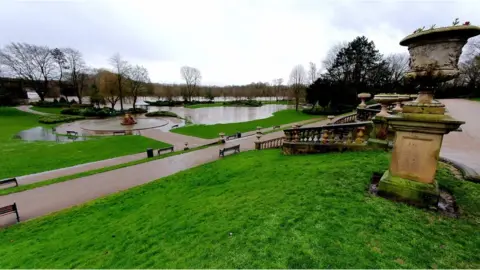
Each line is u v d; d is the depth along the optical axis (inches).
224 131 970.7
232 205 184.2
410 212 132.4
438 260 96.3
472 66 1316.4
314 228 125.3
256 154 430.0
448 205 139.3
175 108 2345.0
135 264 139.4
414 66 129.2
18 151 626.2
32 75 1975.9
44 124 1239.5
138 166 469.7
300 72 2003.0
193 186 305.0
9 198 330.3
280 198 171.9
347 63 1599.4
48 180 394.9
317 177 200.7
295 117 1385.3
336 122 542.9
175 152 584.4
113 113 1641.2
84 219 257.3
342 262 98.7
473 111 669.3
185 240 148.3
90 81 2193.7
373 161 223.0
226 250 121.0
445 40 114.6
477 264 93.4
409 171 143.5
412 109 134.8
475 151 268.8
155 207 251.1
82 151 638.5
